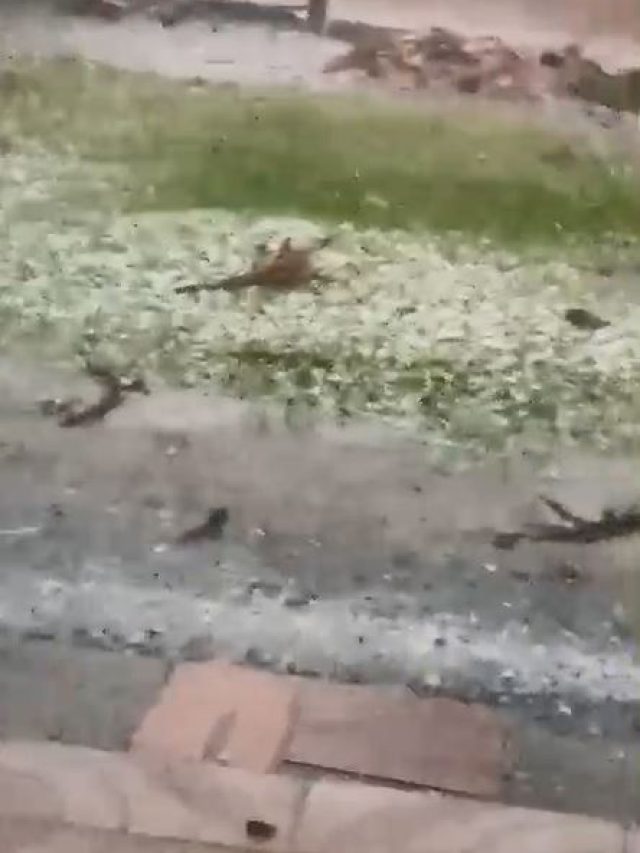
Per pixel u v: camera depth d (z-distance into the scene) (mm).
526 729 3723
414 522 3990
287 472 4055
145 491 4016
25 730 3705
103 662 3787
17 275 4340
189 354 4230
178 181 4523
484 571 3922
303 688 3766
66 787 3648
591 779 3668
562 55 4840
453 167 4586
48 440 4082
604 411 4168
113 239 4418
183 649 3805
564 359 4242
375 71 4781
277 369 4207
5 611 3832
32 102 4664
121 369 4203
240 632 3824
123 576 3889
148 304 4305
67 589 3863
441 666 3793
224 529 3963
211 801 3641
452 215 4488
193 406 4148
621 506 4027
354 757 3688
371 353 4242
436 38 4863
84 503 3992
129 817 3625
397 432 4121
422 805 3635
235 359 4223
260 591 3877
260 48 4820
